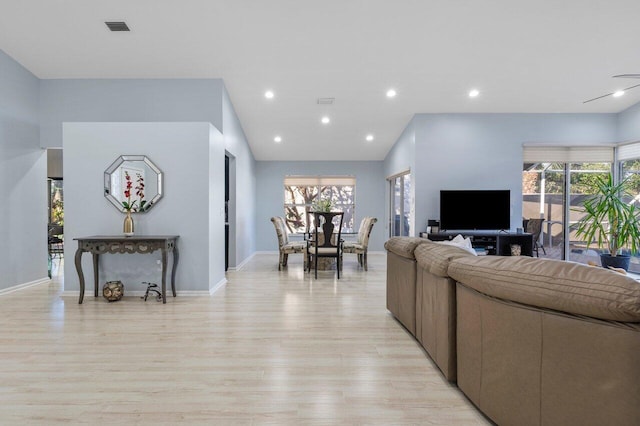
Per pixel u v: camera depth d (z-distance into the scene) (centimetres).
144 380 213
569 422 126
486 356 169
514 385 150
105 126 423
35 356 247
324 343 274
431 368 231
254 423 170
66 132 420
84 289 405
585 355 121
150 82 507
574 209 621
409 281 285
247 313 352
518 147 600
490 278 159
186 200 429
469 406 186
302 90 529
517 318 148
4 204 444
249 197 747
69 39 416
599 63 453
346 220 864
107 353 253
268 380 214
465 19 374
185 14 371
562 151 611
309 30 396
